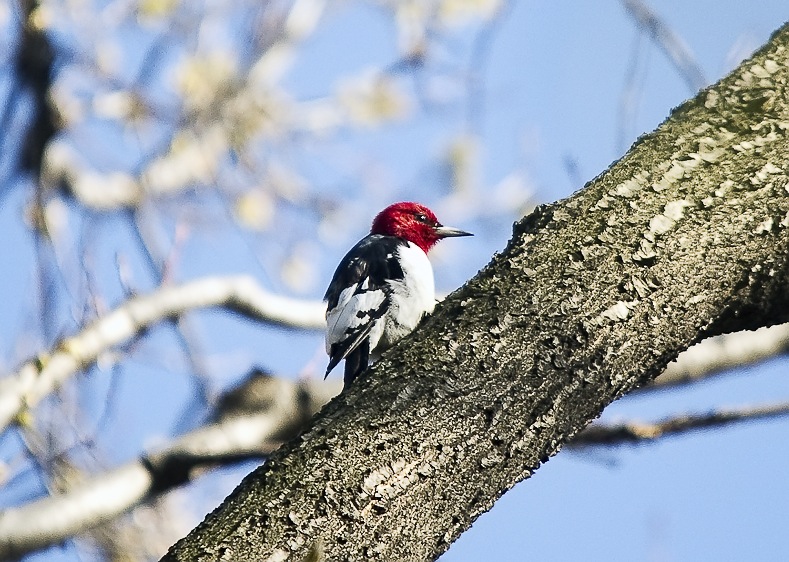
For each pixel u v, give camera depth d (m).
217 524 4.35
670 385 10.31
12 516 10.02
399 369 4.74
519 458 4.63
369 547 4.33
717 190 5.05
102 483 10.23
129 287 11.90
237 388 10.88
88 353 11.30
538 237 5.04
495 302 4.86
